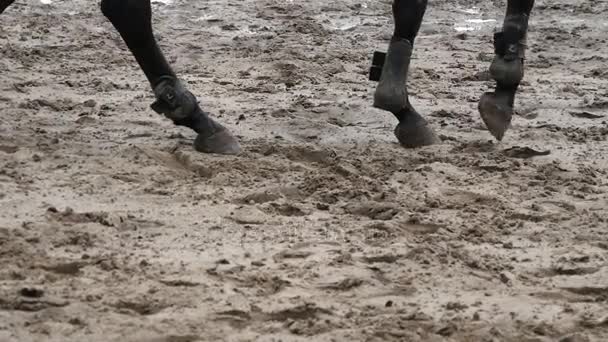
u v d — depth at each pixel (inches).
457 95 669.9
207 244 384.5
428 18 959.0
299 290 346.6
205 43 818.2
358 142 538.3
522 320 330.6
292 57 757.9
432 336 316.2
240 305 331.3
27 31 808.3
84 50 756.0
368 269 365.4
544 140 553.9
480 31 914.7
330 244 387.2
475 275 366.3
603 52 826.8
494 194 452.8
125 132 534.9
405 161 502.0
